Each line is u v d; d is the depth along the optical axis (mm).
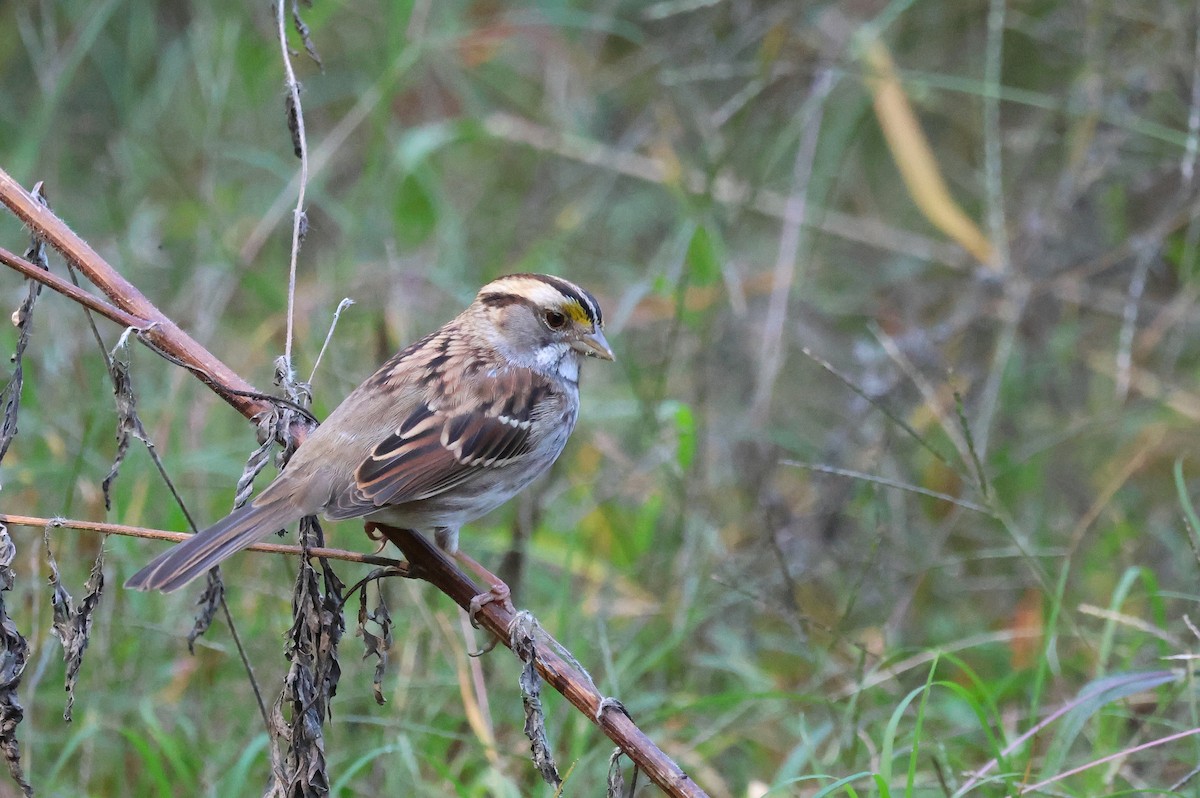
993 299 13508
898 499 12188
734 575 10867
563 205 15383
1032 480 12664
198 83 15891
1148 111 14016
